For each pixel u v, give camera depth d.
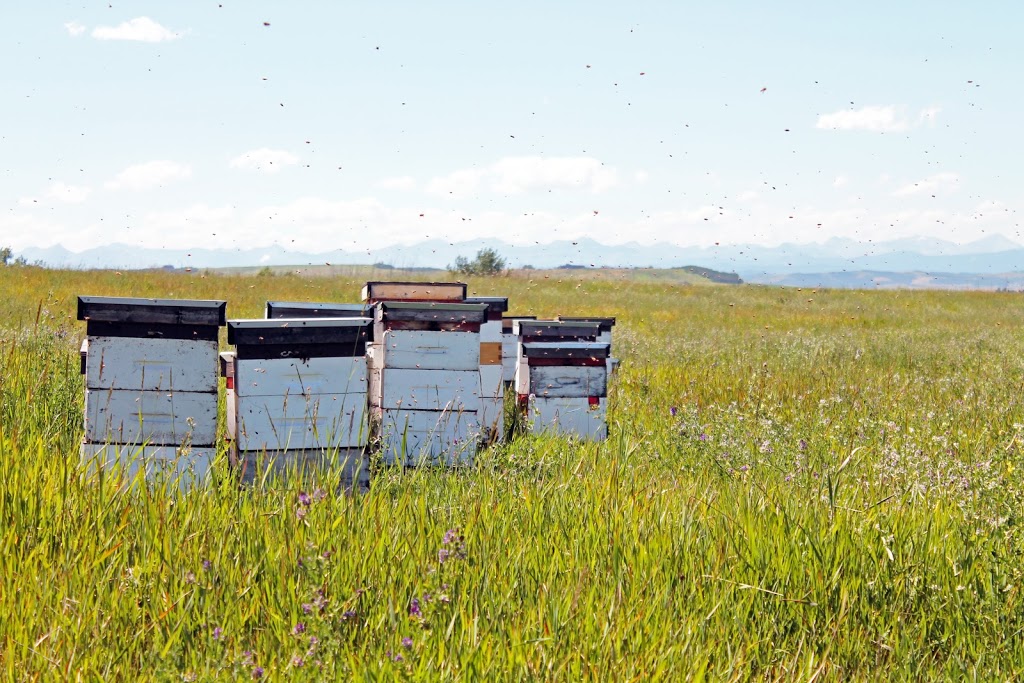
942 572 4.27
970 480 5.69
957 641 3.85
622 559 4.17
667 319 28.25
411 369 6.42
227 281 30.53
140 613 3.44
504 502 4.94
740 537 4.45
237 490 4.91
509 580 3.94
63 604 3.39
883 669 3.59
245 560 3.90
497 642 3.38
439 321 6.40
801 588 4.07
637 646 3.42
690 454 6.81
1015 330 25.30
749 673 3.42
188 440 5.32
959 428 8.47
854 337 21.56
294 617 3.37
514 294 35.12
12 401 6.53
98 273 29.95
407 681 3.02
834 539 4.40
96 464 4.87
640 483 5.64
